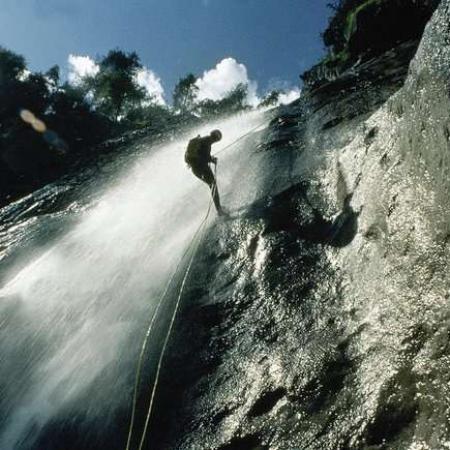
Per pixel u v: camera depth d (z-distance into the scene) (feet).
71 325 18.81
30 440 14.01
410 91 13.24
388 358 9.34
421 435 7.68
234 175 25.76
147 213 27.09
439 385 7.87
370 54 56.34
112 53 163.02
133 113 178.81
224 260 17.31
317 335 11.62
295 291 13.76
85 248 25.88
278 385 10.89
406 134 12.77
